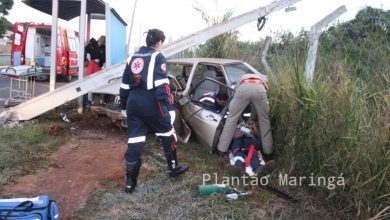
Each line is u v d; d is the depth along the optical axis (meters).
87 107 8.02
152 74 4.23
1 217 3.12
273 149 5.04
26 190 4.36
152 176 4.82
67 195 4.28
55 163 5.23
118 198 4.16
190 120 6.11
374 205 3.42
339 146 3.81
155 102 4.30
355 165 3.60
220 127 5.46
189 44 7.27
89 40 9.30
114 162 5.39
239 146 5.06
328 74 4.51
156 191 4.32
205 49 9.83
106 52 8.16
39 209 3.19
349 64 4.27
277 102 5.05
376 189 3.41
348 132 3.75
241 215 3.77
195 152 5.78
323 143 4.01
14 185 4.50
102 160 5.47
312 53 4.93
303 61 5.02
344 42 4.55
